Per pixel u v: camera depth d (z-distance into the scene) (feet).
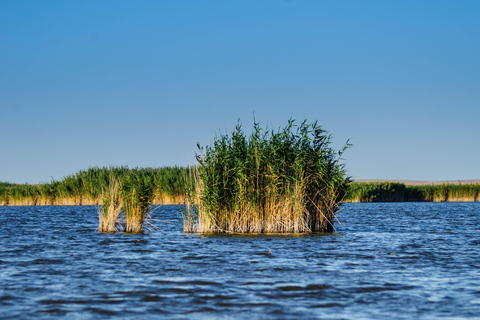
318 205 137.39
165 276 72.33
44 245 109.29
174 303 56.95
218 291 62.64
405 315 52.54
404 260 87.81
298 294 61.31
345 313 53.21
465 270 77.97
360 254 94.99
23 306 55.72
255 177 133.39
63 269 78.48
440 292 62.59
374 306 56.03
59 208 284.20
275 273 74.74
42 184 303.27
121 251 98.99
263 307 55.36
